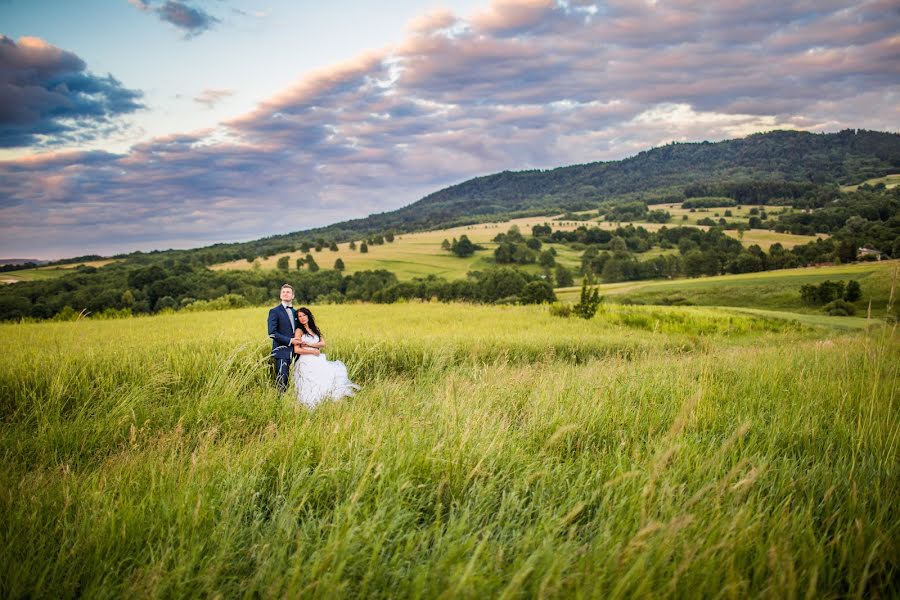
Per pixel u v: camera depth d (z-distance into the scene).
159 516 2.81
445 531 2.83
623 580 2.00
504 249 154.62
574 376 7.03
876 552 2.40
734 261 114.75
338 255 172.38
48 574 2.36
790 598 2.01
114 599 2.22
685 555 2.21
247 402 6.00
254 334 12.42
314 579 2.19
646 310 32.53
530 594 2.15
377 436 3.99
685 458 3.60
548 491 3.26
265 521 2.98
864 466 3.58
